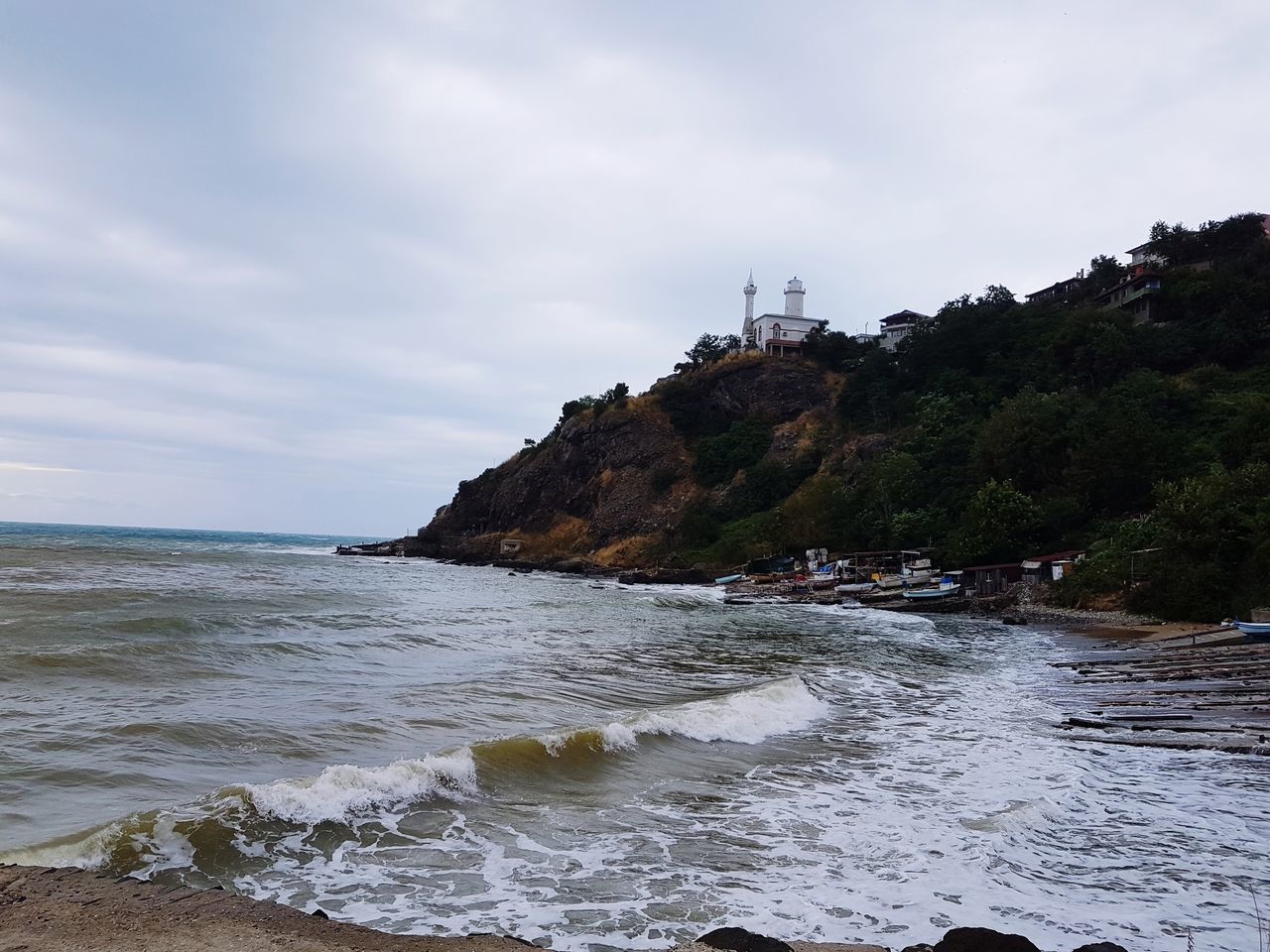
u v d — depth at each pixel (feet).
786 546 251.60
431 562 383.45
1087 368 241.76
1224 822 34.53
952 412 261.24
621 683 66.95
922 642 109.60
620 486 353.31
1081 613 134.62
